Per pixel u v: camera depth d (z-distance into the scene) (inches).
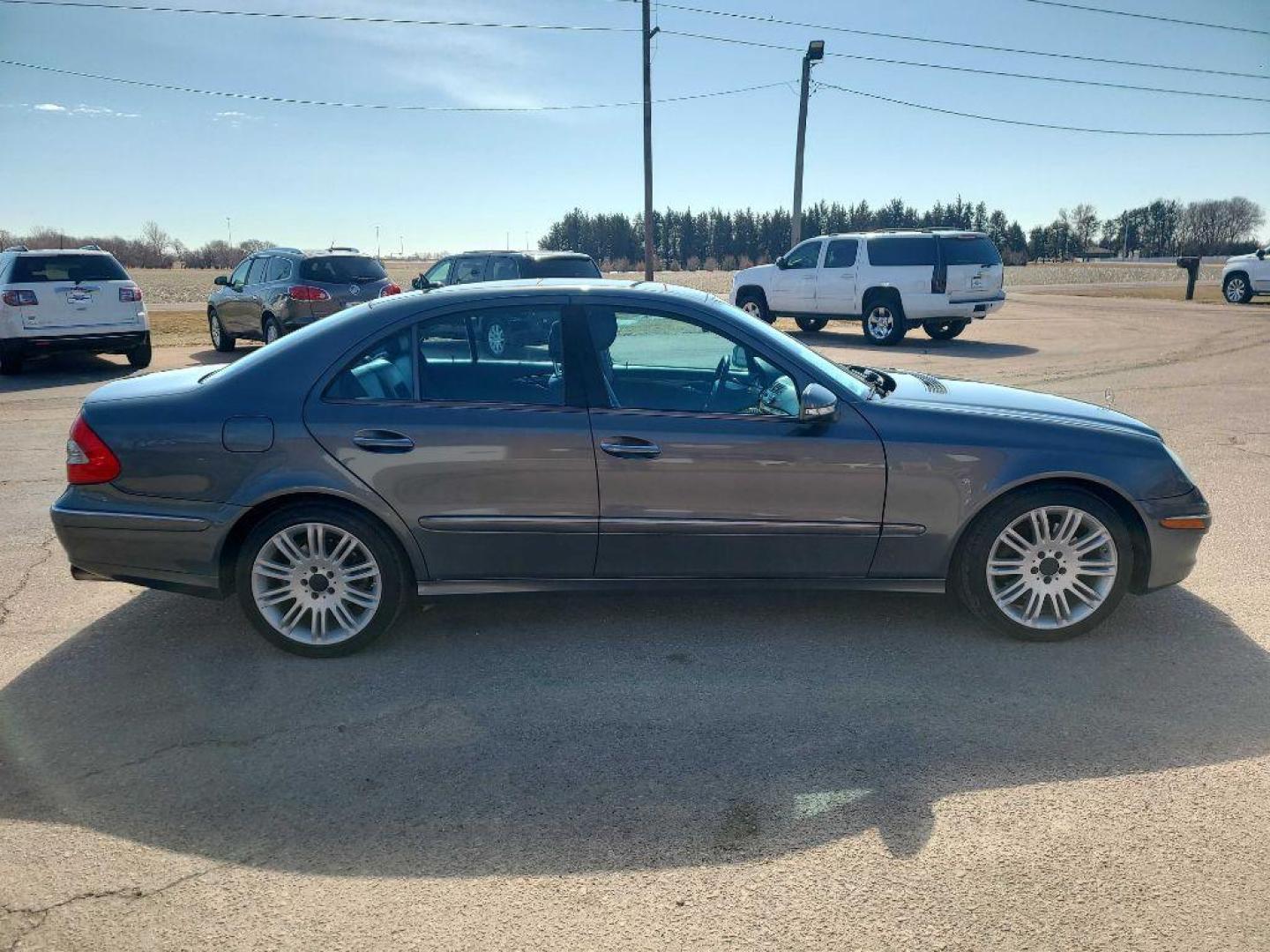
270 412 159.0
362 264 589.3
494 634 173.0
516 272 564.1
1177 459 166.7
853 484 160.6
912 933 95.3
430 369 162.1
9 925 98.3
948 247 658.8
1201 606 181.9
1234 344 646.5
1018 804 117.6
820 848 109.5
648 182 1078.4
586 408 160.9
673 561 164.1
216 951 94.4
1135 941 93.8
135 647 169.5
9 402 447.5
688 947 94.0
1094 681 151.2
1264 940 93.9
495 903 101.1
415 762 129.9
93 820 116.8
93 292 542.3
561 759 130.1
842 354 611.8
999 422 163.8
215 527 159.6
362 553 163.0
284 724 140.9
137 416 161.2
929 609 182.5
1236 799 118.0
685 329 163.8
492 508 160.4
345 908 100.7
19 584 201.3
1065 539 164.2
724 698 147.2
